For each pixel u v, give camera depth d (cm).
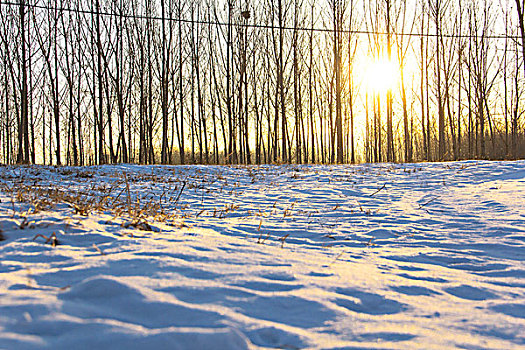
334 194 766
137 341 142
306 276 251
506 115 2556
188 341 143
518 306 219
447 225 470
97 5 1758
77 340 141
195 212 530
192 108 2186
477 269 301
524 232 415
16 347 131
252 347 152
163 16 1855
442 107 2333
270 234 405
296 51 2258
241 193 780
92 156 2911
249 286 221
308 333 173
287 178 1052
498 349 166
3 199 425
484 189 740
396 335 176
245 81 2088
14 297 172
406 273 282
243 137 2141
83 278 211
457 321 196
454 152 2184
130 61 2059
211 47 2223
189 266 245
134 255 261
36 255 250
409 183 895
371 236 416
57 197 454
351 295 225
